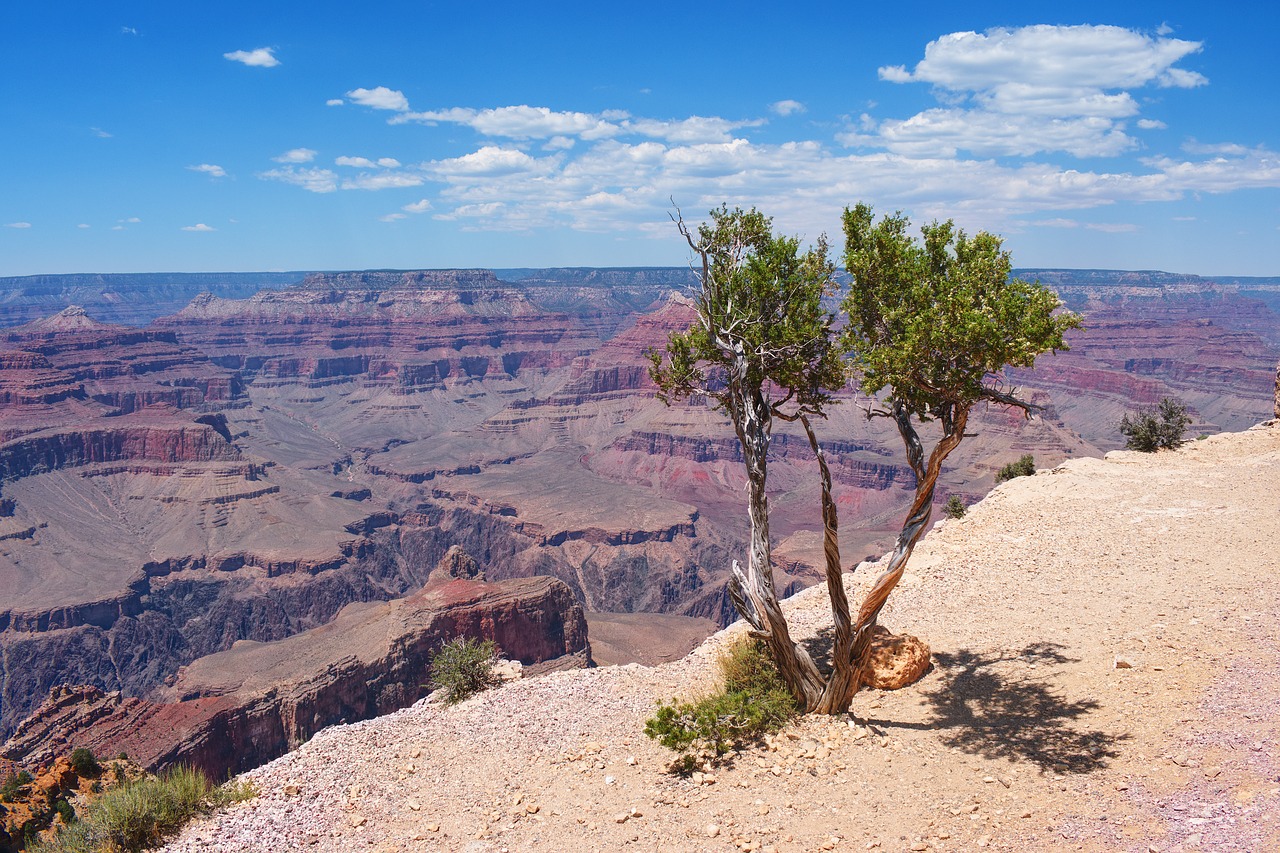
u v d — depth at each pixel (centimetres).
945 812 1479
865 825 1482
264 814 1775
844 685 1912
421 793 1825
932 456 1869
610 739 1989
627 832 1566
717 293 2053
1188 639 1956
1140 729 1612
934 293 1848
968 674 2062
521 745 2017
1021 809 1435
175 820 1778
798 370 2044
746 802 1620
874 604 1875
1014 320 1714
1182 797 1354
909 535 1862
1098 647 2045
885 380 1814
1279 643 1822
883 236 1909
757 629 1980
